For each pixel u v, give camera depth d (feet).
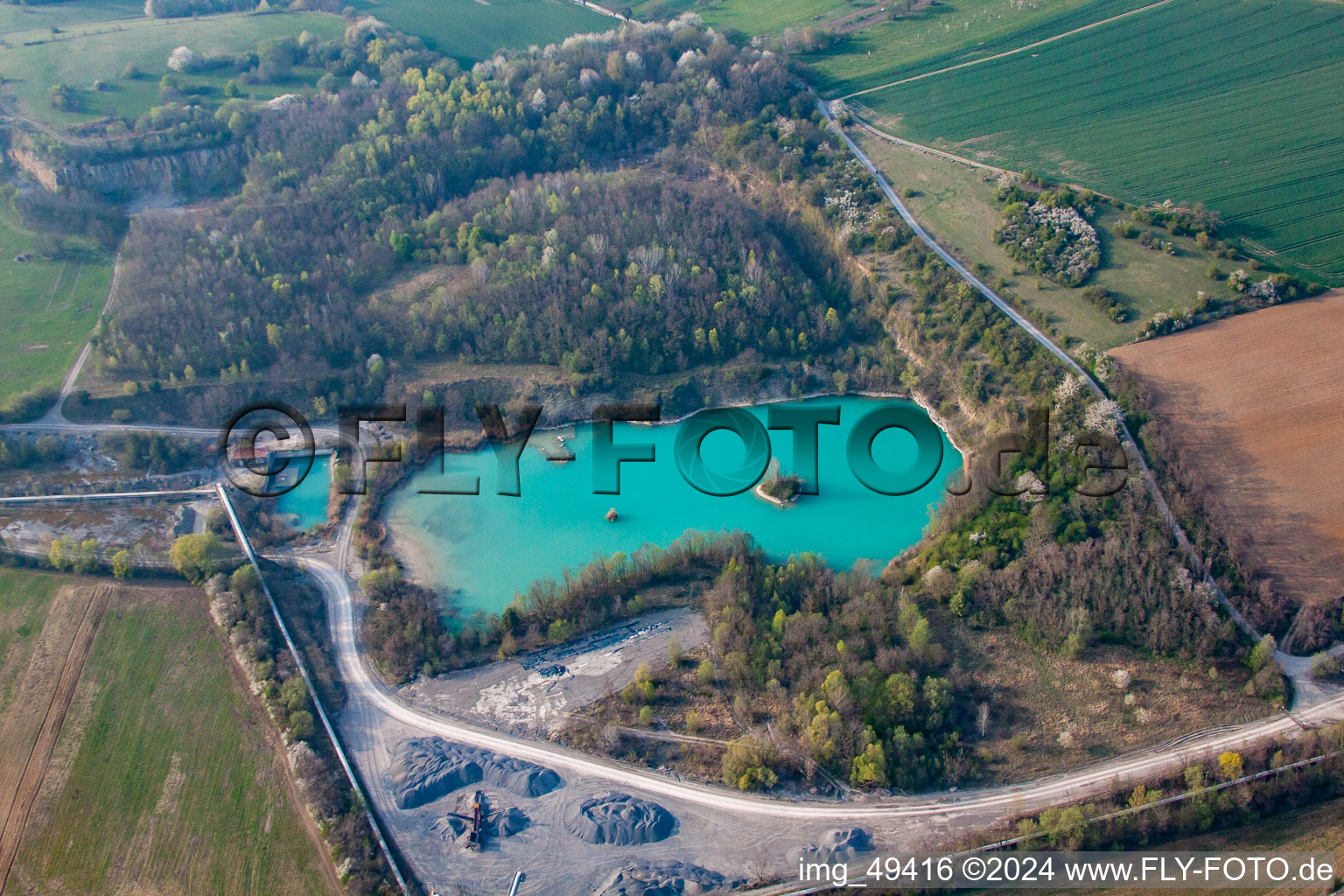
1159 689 529.45
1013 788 483.51
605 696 540.52
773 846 457.68
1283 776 467.11
